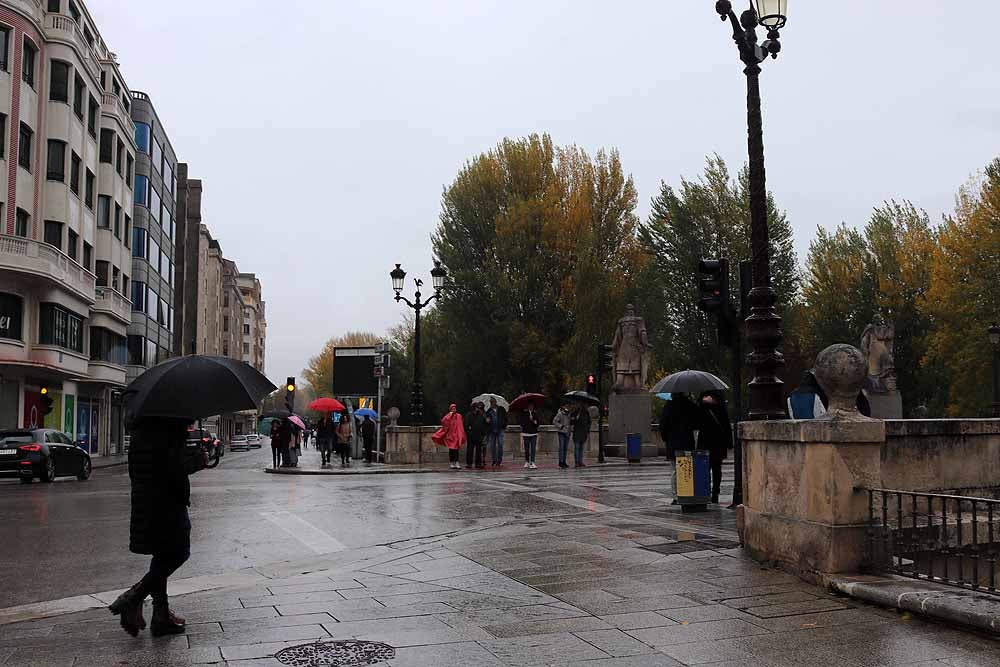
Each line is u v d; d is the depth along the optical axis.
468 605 6.10
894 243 51.62
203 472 27.38
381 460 30.06
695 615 5.70
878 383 30.11
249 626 5.56
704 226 49.53
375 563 8.10
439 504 13.69
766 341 9.77
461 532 10.42
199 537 10.52
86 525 11.75
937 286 42.44
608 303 41.66
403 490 16.55
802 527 6.86
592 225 45.03
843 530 6.52
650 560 7.62
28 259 32.69
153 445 5.38
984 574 7.23
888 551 6.44
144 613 6.05
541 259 44.16
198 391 5.36
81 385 43.66
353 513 12.87
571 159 47.06
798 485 6.99
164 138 60.41
